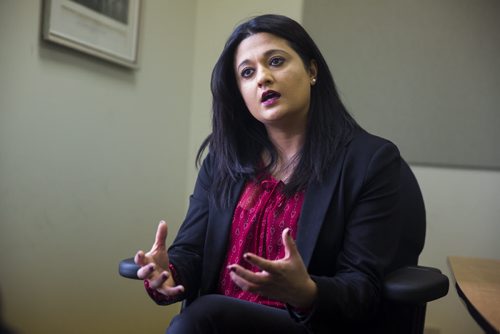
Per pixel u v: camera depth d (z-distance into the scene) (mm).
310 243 1065
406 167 1270
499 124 1984
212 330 940
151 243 2164
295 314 935
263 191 1198
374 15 2133
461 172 2029
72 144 1743
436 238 2043
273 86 1128
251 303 1024
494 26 2004
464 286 1000
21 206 1564
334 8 2176
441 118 2045
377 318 1051
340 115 1218
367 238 1053
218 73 1254
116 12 1894
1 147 1488
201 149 1381
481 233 1996
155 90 2158
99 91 1853
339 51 2164
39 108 1607
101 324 1914
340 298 917
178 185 2332
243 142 1279
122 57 1933
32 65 1575
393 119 2098
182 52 2332
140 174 2088
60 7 1646
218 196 1230
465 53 2029
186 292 1154
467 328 1967
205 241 1205
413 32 2086
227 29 2367
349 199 1091
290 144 1230
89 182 1826
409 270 1061
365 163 1107
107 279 1935
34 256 1621
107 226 1924
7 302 1534
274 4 2281
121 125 1970
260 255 1139
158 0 2152
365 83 2133
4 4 1479
